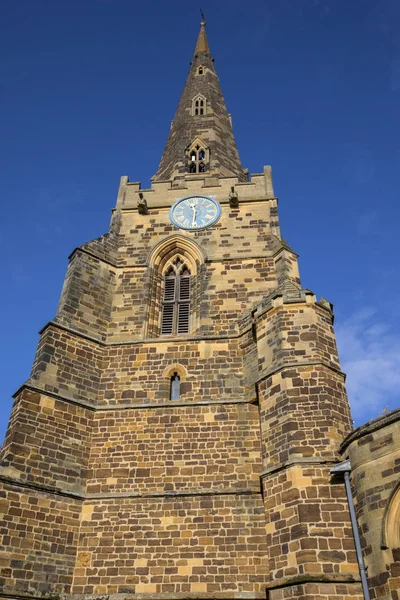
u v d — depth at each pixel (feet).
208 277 105.40
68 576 72.43
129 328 99.40
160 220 117.50
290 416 73.46
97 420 86.84
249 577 70.79
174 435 84.23
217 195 120.98
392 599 54.44
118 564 73.51
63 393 85.81
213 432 83.87
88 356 92.79
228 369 91.20
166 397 89.35
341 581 59.82
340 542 62.54
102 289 103.65
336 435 71.26
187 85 178.19
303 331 81.71
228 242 111.04
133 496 78.69
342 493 65.72
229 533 74.38
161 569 72.74
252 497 76.79
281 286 92.12
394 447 60.39
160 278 110.42
